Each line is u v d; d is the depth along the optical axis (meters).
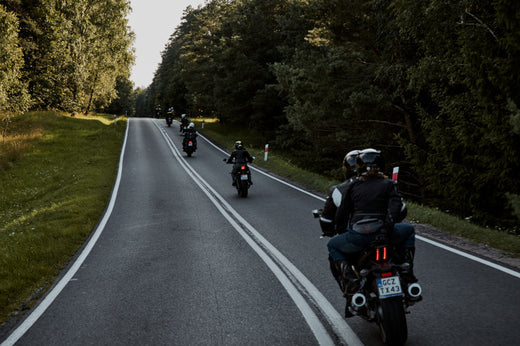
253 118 40.09
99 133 38.19
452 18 12.06
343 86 20.98
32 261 7.79
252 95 41.72
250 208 12.38
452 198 14.29
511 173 11.84
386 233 3.70
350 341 4.03
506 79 10.67
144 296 5.60
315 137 24.25
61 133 36.88
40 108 47.75
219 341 4.16
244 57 40.59
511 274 5.75
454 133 13.61
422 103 18.48
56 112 47.03
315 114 22.30
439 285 5.42
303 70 22.56
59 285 6.30
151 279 6.34
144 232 9.79
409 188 22.67
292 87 23.81
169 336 4.33
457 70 12.62
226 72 43.28
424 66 13.88
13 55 31.83
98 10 55.84
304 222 10.21
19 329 4.73
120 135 38.59
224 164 24.75
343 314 4.70
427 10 11.97
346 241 3.87
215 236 9.05
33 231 10.77
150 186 17.30
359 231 3.73
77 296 5.75
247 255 7.44
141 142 35.38
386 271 3.58
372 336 4.12
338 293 5.38
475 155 12.83
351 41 21.00
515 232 11.55
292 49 34.16
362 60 21.00
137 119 61.41
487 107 11.30
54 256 8.16
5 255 8.23
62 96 46.41
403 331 3.44
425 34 13.84
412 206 10.87
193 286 5.90
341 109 21.72
